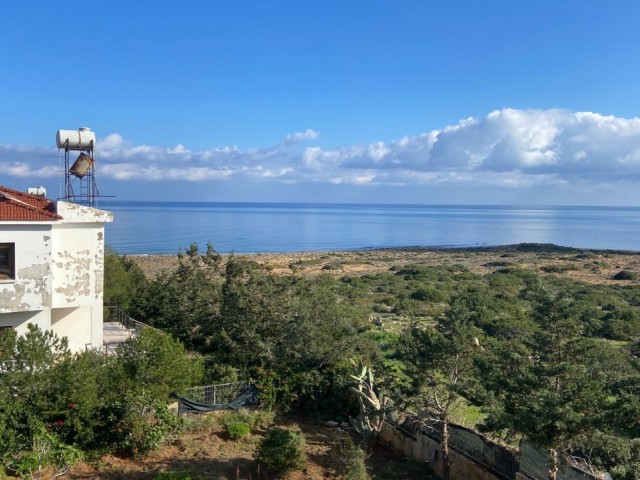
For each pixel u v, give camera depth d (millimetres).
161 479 14727
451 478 16812
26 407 15445
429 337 17250
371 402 19141
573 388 13102
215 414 19906
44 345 16250
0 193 20453
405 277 80188
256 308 23641
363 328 36219
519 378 13945
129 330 27859
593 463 13945
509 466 15617
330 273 84938
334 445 18672
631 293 63062
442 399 17359
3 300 19281
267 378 21438
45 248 19953
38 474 14195
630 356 16688
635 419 12812
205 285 28406
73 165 22953
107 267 33625
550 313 13875
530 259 110375
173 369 18312
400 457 18609
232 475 15906
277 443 16344
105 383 17344
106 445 16719
